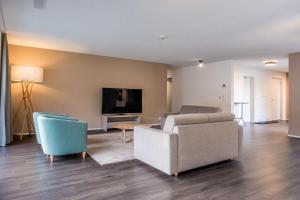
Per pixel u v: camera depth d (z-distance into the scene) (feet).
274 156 11.94
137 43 15.99
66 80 19.26
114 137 16.72
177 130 8.71
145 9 9.83
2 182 8.03
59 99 18.97
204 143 9.53
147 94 24.20
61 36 14.37
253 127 23.58
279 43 15.58
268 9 9.66
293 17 10.58
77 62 19.75
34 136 16.79
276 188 7.74
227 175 8.98
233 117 10.94
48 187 7.63
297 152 12.85
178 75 28.50
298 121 18.08
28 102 17.52
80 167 9.78
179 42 15.55
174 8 9.68
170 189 7.58
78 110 19.90
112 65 21.71
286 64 25.20
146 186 7.81
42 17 10.96
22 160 10.69
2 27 12.58
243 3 9.07
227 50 17.98
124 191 7.38
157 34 13.65
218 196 7.08
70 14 10.52
